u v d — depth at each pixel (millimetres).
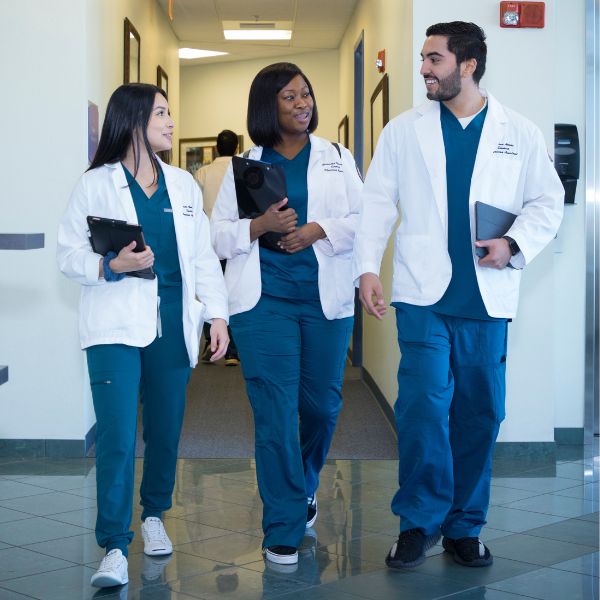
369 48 7699
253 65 13125
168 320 3145
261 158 3512
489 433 3236
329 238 3350
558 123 5371
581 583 3029
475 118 3143
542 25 4930
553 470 4750
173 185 3156
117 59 6316
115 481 2994
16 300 5000
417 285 3121
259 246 3404
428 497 3184
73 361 5008
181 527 3699
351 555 3348
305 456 3648
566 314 5430
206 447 5254
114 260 2941
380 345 6566
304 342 3455
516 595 2916
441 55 3070
